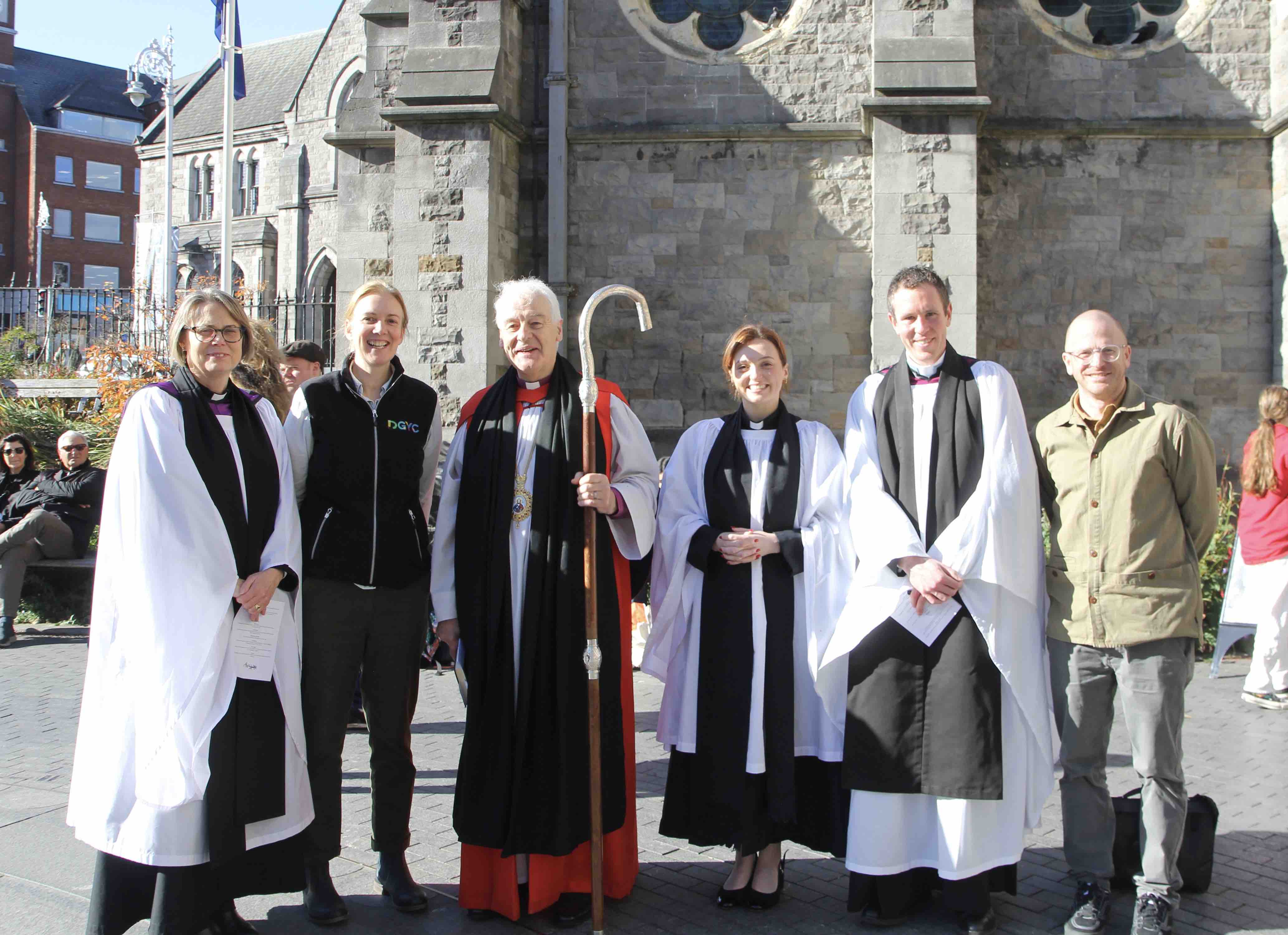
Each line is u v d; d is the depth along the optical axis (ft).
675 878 12.91
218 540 10.47
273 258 111.24
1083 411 11.69
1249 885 12.40
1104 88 34.94
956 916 11.74
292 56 125.90
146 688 10.04
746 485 12.25
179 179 121.90
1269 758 17.43
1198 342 34.76
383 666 12.19
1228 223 34.68
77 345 54.03
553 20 34.76
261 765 10.70
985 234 35.27
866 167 34.50
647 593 24.38
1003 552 11.14
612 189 35.24
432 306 33.17
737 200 34.91
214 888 10.57
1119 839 12.21
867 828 11.31
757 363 12.33
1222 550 25.96
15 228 176.96
